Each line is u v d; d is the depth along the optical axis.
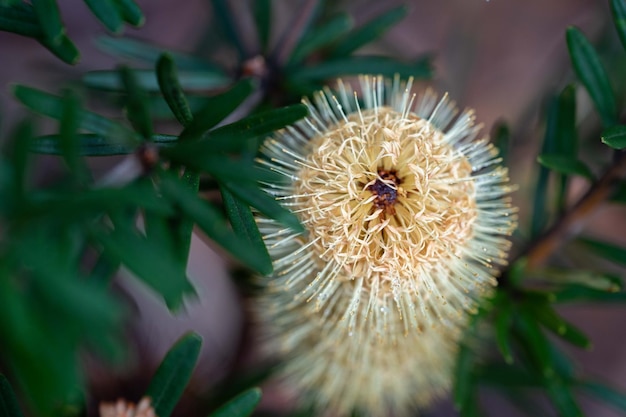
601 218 0.49
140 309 0.42
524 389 0.40
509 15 0.49
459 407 0.35
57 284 0.25
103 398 0.41
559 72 0.43
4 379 0.30
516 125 0.43
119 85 0.35
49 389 0.25
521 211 0.43
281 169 0.32
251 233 0.30
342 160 0.32
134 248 0.26
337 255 0.32
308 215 0.32
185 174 0.29
